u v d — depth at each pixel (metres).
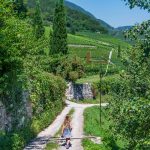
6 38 21.67
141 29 12.41
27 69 26.69
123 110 13.39
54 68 67.50
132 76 19.95
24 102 28.33
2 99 22.36
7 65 22.62
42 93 36.41
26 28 24.66
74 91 72.19
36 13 77.44
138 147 16.98
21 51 24.31
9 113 23.77
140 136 16.42
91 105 67.50
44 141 26.03
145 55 12.46
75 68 70.25
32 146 23.95
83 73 71.56
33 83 31.73
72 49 147.25
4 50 21.84
